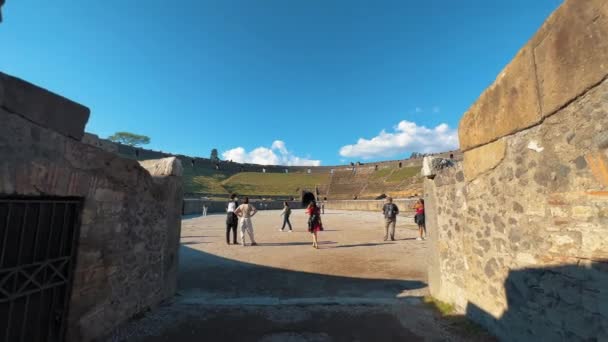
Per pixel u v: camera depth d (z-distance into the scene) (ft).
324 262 26.58
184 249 33.14
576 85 7.64
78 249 10.83
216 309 15.30
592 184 7.41
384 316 14.35
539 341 9.15
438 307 15.28
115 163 12.67
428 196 17.76
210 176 213.05
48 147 9.52
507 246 10.81
